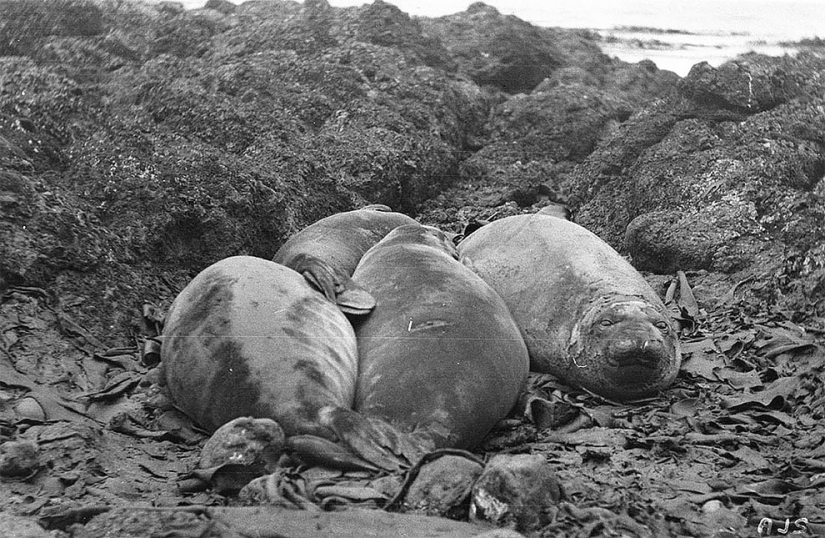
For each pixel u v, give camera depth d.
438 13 22.70
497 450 6.32
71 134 10.70
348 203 11.41
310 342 6.31
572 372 7.38
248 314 6.40
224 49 14.42
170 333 6.70
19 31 13.65
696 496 5.62
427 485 5.25
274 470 5.59
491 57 16.05
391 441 5.70
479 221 10.48
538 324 7.65
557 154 13.93
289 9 15.89
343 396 6.20
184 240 9.67
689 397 7.25
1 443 6.02
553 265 7.90
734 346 8.15
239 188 10.13
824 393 7.11
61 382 7.05
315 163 11.49
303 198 10.95
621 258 8.19
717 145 11.55
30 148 10.16
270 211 10.32
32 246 8.08
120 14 14.88
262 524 5.00
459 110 14.07
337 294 7.03
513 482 5.07
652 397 7.27
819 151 11.46
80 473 5.82
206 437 6.41
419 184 12.41
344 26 14.88
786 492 5.79
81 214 8.73
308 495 5.28
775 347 8.11
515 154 13.77
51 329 7.62
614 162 12.24
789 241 10.16
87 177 9.74
